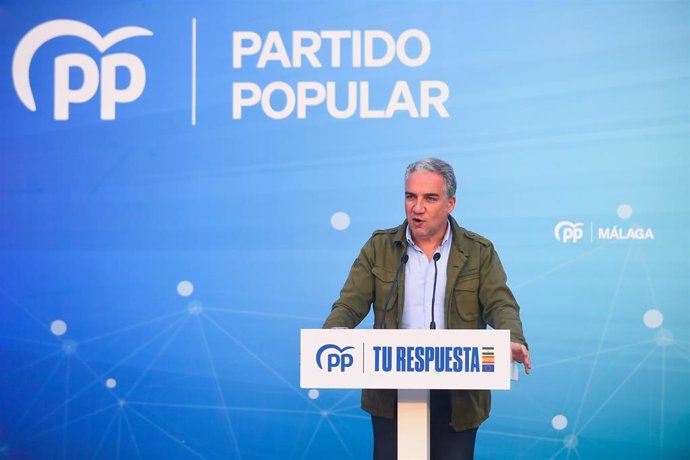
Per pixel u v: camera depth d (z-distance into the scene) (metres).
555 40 11.52
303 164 11.76
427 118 11.63
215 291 11.80
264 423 11.77
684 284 11.34
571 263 11.47
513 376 7.34
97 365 11.84
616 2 11.45
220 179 11.82
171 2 11.88
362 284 8.69
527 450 11.51
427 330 6.83
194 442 11.77
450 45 11.63
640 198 11.40
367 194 11.70
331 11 11.74
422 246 8.68
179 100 11.85
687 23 11.38
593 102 11.46
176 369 11.80
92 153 11.91
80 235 11.89
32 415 11.84
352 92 11.72
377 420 8.30
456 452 8.20
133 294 11.84
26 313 11.88
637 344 11.39
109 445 11.81
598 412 11.43
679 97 11.37
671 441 11.35
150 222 11.85
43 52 11.95
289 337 11.77
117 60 11.91
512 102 11.55
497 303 8.39
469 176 11.58
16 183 11.93
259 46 11.80
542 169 11.51
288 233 11.77
